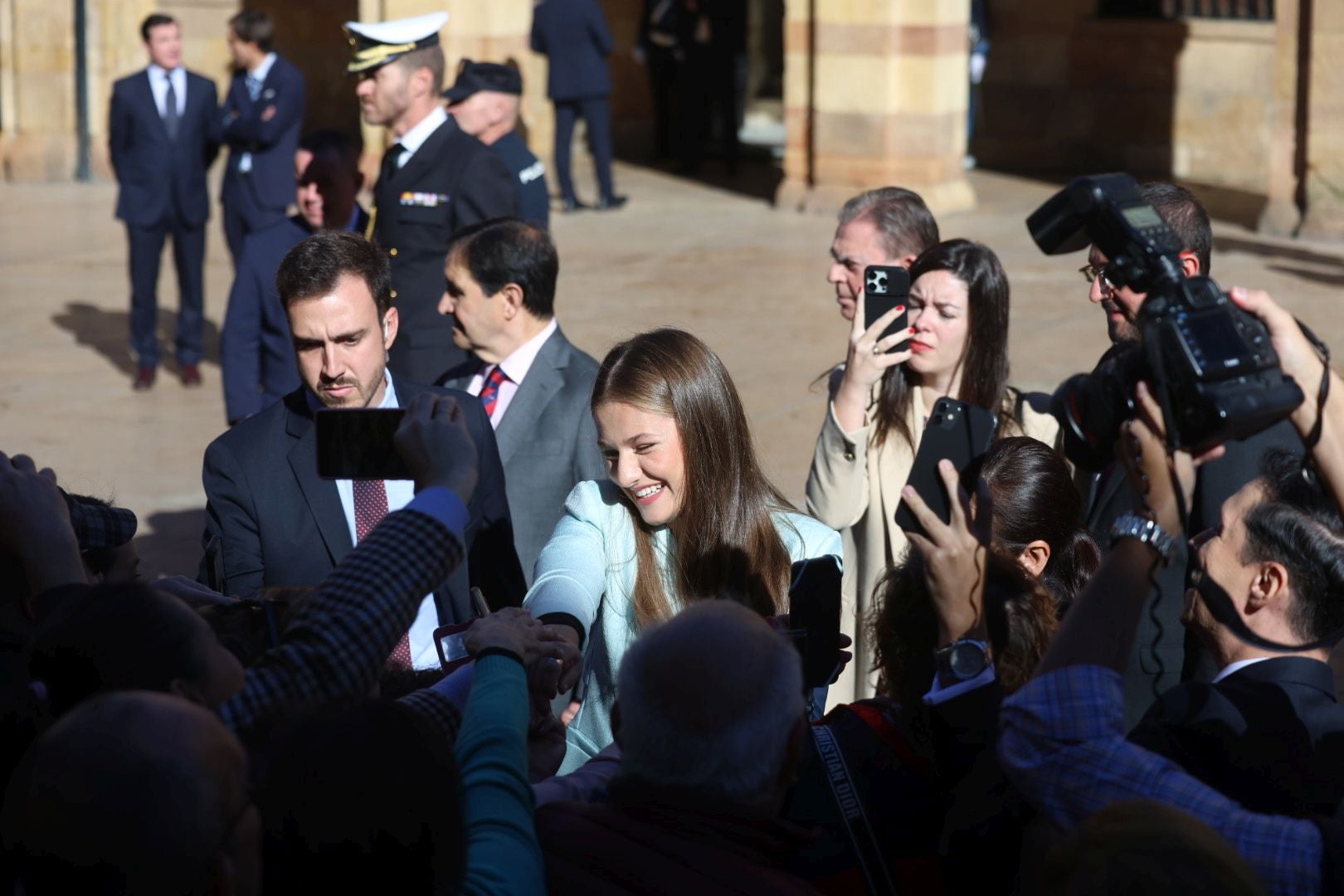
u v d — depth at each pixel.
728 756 2.04
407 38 5.82
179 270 9.14
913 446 3.58
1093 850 1.69
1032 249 12.34
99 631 2.03
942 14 13.33
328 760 1.80
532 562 4.08
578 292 10.99
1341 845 1.91
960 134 13.94
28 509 2.40
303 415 3.43
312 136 5.93
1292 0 12.36
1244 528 2.34
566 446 4.09
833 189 13.95
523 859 2.00
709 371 2.89
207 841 1.67
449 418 2.40
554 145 15.51
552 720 2.46
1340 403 2.10
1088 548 2.97
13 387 9.03
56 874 1.65
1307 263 11.59
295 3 17.39
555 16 13.80
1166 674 3.07
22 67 16.17
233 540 3.40
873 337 3.35
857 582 3.65
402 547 2.20
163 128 8.95
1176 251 2.15
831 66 13.72
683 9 15.93
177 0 17.56
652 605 2.92
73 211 14.63
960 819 2.21
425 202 5.79
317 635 2.12
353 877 1.77
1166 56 15.38
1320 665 2.32
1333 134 12.33
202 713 1.76
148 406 8.73
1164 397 2.00
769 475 6.97
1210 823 1.95
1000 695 2.19
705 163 17.06
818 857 2.23
